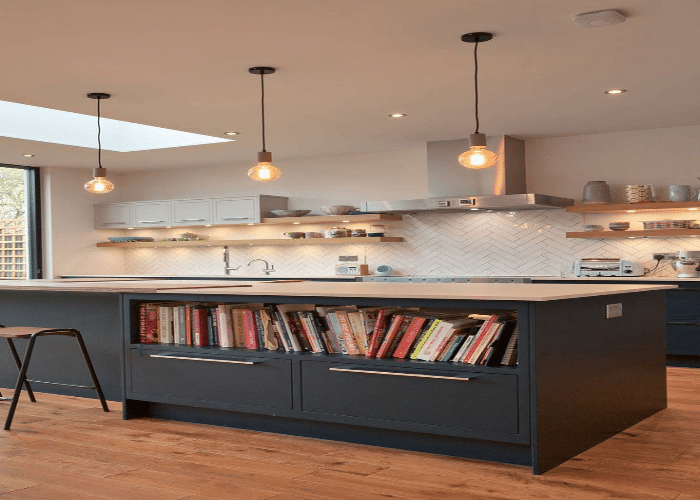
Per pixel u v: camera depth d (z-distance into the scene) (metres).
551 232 7.99
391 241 8.56
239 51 4.61
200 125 7.02
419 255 8.66
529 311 3.69
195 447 4.25
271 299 4.51
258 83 5.42
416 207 7.94
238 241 9.34
